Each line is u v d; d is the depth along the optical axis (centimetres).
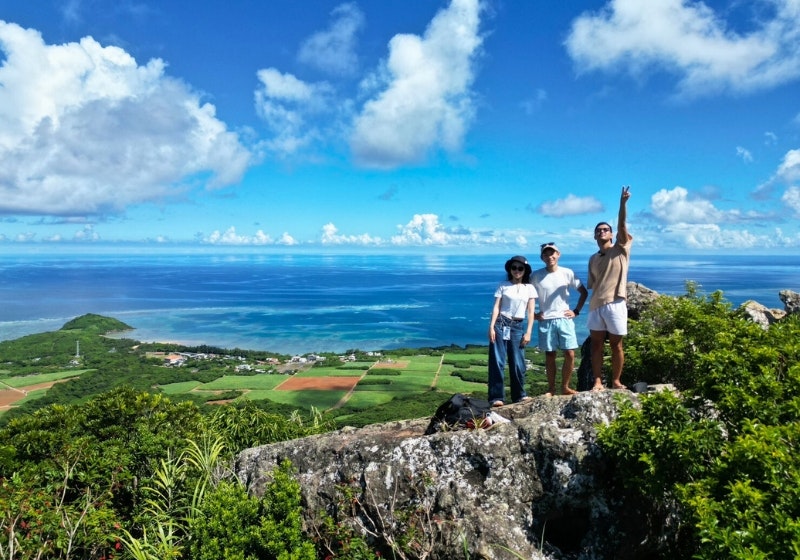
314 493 523
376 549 474
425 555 441
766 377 455
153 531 547
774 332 593
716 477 387
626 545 441
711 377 474
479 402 596
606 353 887
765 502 346
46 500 555
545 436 473
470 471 486
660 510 461
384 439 538
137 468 669
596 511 450
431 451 504
